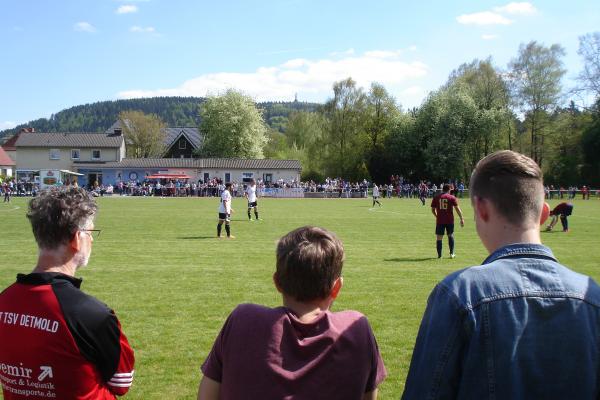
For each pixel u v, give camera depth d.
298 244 2.57
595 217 30.30
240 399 2.38
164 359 6.39
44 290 2.62
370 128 82.25
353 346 2.46
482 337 1.98
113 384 2.75
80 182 75.19
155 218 27.36
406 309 8.69
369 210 36.69
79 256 2.88
